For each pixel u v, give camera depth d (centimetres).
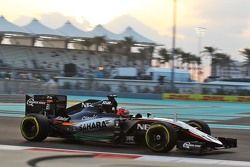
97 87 6172
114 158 1141
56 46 10500
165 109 3866
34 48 9819
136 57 10694
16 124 2064
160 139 1248
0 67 8538
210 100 6006
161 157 1180
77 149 1298
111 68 9106
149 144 1270
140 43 10856
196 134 1266
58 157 1129
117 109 1440
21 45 9744
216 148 1309
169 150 1242
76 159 1105
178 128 1283
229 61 10988
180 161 1123
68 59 9888
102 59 10262
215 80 8931
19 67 9088
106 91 6059
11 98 4222
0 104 3784
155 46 11006
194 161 1130
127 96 6066
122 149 1324
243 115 3428
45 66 9475
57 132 1447
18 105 3681
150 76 8638
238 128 2302
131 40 10694
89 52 10281
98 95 5909
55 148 1304
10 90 4641
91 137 1384
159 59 11625
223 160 1163
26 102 1541
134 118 1366
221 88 6222
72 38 10119
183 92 6266
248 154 1302
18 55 9525
